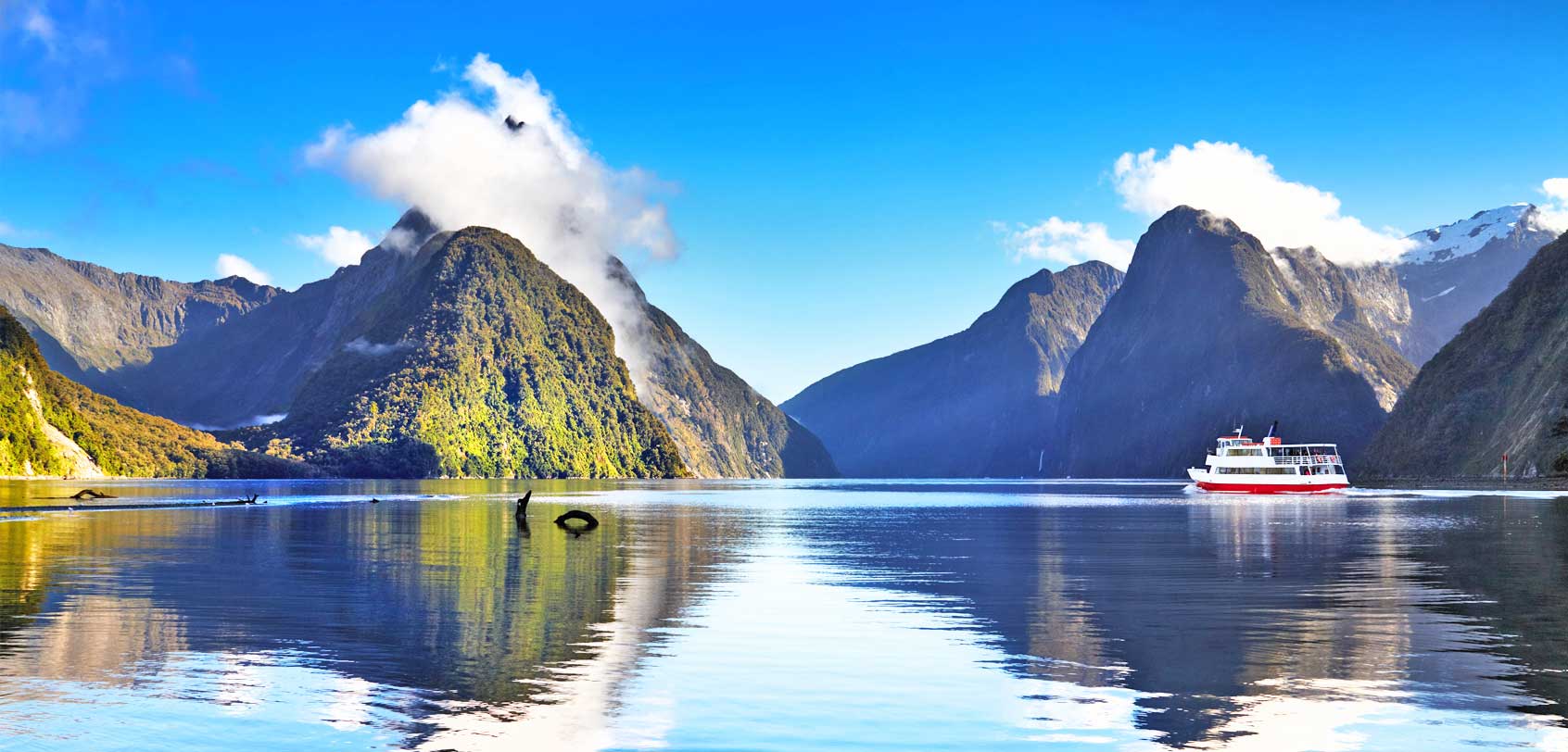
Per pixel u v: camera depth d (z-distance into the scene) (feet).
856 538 223.10
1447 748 59.00
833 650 85.92
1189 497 567.59
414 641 88.33
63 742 59.36
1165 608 109.60
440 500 445.37
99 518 271.08
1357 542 207.21
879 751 59.31
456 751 58.18
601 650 85.15
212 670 76.74
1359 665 79.71
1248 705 67.97
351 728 62.23
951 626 97.91
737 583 131.85
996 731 62.85
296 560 157.89
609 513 353.72
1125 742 60.54
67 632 91.66
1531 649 85.66
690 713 66.33
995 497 589.32
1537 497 487.20
